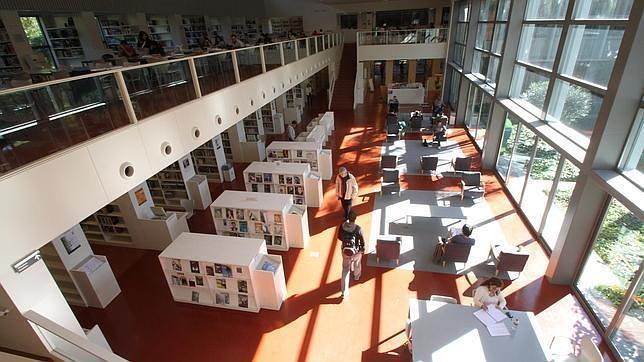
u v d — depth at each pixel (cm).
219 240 595
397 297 598
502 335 404
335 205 904
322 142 1248
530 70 809
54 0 954
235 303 592
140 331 563
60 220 374
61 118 478
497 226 773
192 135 616
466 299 585
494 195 912
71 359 361
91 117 519
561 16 670
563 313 546
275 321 566
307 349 514
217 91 693
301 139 1176
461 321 424
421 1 2098
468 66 1411
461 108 1507
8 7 849
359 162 1167
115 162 447
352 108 1870
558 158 652
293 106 1767
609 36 500
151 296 638
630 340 455
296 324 558
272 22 2309
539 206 738
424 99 1938
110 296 629
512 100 912
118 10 1154
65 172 378
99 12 1092
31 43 988
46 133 457
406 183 1009
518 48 883
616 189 434
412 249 713
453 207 790
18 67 887
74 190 389
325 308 585
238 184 1065
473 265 661
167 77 671
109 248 782
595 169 493
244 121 1363
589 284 553
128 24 1252
